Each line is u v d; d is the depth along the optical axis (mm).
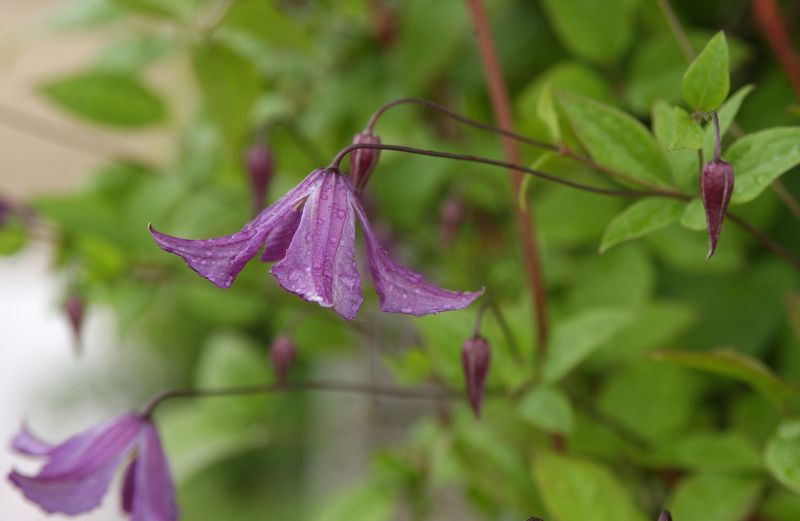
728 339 527
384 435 694
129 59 587
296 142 573
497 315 462
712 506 470
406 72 553
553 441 493
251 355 640
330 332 631
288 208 394
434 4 548
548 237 522
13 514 1484
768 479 474
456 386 488
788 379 515
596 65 539
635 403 503
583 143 434
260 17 536
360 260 559
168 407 1334
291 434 640
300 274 385
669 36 507
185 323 1272
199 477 1179
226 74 548
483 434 517
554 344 476
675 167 430
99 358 1482
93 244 563
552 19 564
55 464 453
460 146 566
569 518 449
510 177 481
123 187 602
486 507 537
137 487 458
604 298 524
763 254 532
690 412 517
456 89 583
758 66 535
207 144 603
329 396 802
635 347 514
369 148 402
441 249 592
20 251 570
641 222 429
